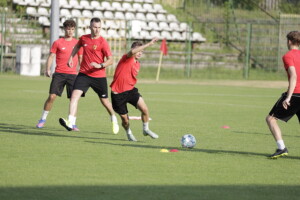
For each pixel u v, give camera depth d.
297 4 78.19
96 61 20.00
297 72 15.28
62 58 21.95
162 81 58.34
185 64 66.38
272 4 77.88
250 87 53.41
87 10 70.62
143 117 18.23
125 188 11.59
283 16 69.69
